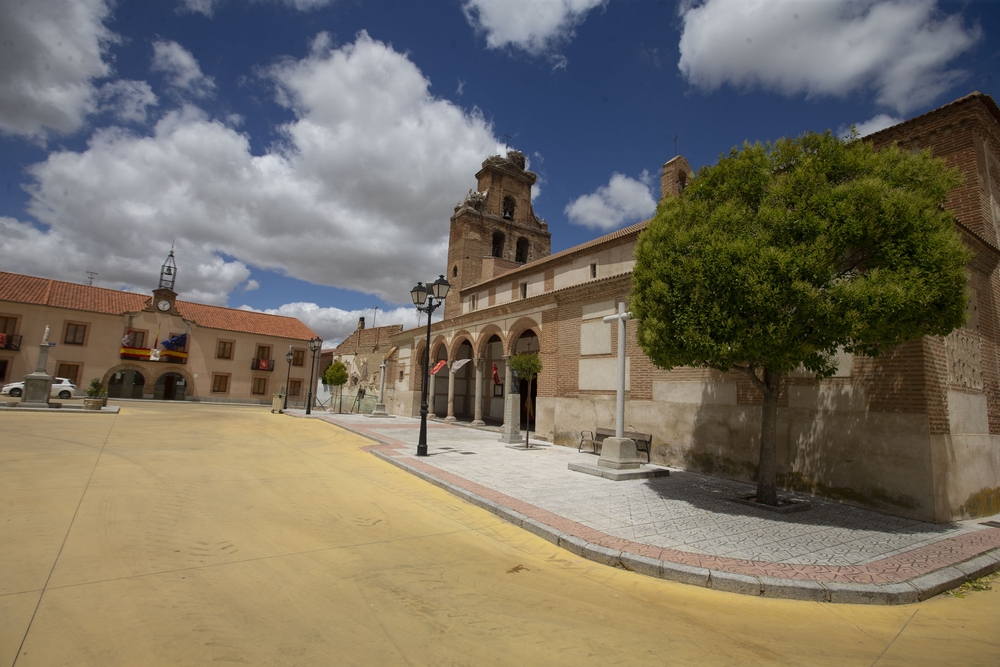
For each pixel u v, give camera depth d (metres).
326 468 10.62
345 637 3.50
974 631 4.30
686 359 8.20
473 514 7.42
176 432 15.66
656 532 6.55
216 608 3.84
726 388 11.57
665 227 8.54
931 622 4.45
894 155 7.61
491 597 4.41
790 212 7.46
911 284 6.39
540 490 8.95
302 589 4.29
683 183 20.77
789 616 4.43
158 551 5.00
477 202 32.03
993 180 11.74
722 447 11.51
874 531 7.19
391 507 7.52
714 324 7.43
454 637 3.61
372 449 13.60
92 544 5.08
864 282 6.65
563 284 21.25
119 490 7.39
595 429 15.50
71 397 33.16
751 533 6.72
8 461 9.23
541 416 18.31
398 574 4.79
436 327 28.00
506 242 32.62
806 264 6.75
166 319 44.19
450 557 5.41
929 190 7.21
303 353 51.53
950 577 5.35
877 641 4.02
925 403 8.23
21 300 37.81
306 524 6.28
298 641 3.40
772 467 8.53
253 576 4.52
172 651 3.19
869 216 6.85
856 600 4.79
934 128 11.63
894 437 8.53
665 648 3.68
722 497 9.10
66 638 3.28
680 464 12.51
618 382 11.43
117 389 42.41
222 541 5.42
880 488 8.62
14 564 4.46
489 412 29.59
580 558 5.71
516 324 20.64
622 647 3.64
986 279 10.80
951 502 8.36
